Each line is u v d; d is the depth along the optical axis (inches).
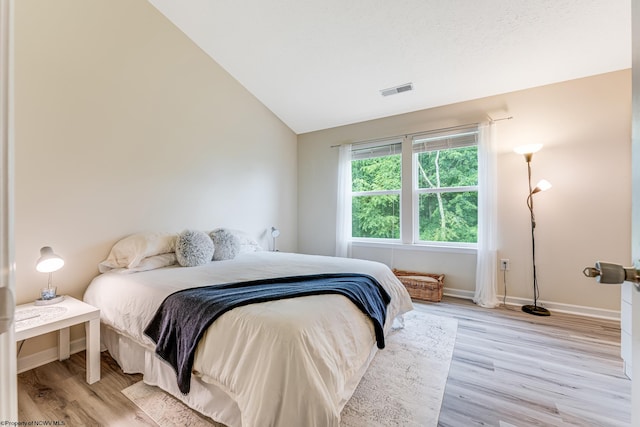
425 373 70.0
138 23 97.9
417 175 144.9
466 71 112.3
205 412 52.8
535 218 115.5
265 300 55.8
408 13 91.9
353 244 160.2
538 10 84.3
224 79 130.8
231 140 135.2
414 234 144.3
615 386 64.4
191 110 116.5
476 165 130.4
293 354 43.0
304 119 165.3
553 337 89.3
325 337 50.3
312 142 177.0
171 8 103.3
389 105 141.9
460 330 95.0
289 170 175.6
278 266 92.0
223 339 49.7
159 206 104.9
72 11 81.6
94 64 86.6
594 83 106.0
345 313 58.9
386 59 112.4
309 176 177.9
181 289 65.7
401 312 92.0
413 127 143.7
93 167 86.5
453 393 62.2
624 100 101.7
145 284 70.7
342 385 49.8
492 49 100.1
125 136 94.5
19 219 72.6
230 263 97.5
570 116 109.7
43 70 76.2
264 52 119.0
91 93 85.9
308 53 115.9
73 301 73.4
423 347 83.3
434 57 107.4
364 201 160.9
